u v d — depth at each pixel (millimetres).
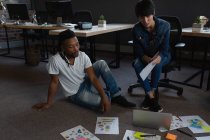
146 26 2018
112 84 2203
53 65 2045
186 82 2963
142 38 2121
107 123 1942
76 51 1992
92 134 1779
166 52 2150
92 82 2131
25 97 2535
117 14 4762
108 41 5070
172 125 1893
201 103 2322
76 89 2217
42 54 4504
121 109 2207
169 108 2207
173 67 2398
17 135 1791
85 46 3072
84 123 1948
